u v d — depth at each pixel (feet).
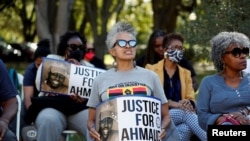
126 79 19.93
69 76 24.04
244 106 20.74
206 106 20.97
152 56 26.43
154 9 78.33
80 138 27.43
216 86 20.93
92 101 20.20
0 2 65.05
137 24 116.26
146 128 18.86
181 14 78.64
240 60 20.57
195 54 36.68
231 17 32.48
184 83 24.73
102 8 67.21
